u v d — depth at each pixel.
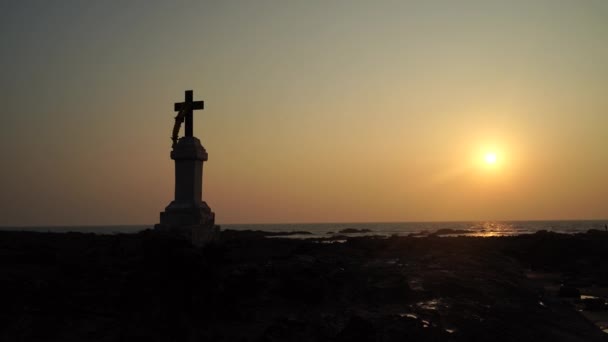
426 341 13.95
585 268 32.69
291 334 13.21
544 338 15.56
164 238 14.93
